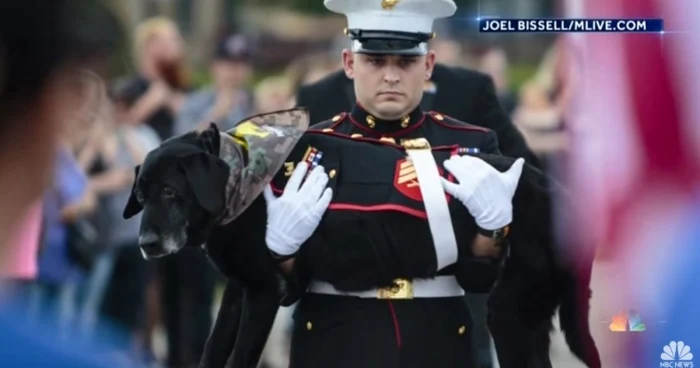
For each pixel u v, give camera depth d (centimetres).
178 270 2378
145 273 2352
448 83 1705
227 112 2570
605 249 825
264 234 1138
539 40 2638
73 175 2203
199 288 2398
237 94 2597
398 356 1154
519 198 1182
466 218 1152
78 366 337
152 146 2395
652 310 913
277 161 1135
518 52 2823
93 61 357
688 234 774
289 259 1156
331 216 1140
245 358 1166
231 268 1148
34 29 347
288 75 2864
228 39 2614
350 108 1633
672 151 737
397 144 1208
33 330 338
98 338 349
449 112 1697
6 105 347
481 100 1702
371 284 1152
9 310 340
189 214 1063
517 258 1194
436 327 1174
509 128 1711
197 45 3638
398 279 1158
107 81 425
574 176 1099
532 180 1183
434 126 1245
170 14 3519
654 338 1062
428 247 1142
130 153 2338
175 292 2392
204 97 2552
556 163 1617
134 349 397
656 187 752
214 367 1205
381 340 1155
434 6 1200
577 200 1107
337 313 1173
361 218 1134
